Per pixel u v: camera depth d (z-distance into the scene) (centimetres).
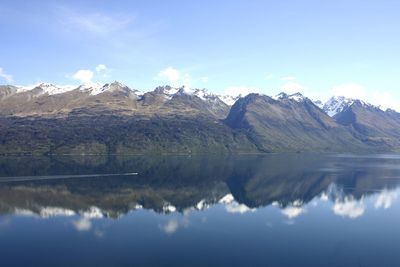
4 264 10538
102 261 10775
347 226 14188
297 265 10550
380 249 11812
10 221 14612
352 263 10731
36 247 11800
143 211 16388
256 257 11075
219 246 11950
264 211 16500
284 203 18162
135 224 14325
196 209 16838
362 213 16188
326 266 10500
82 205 17312
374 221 14900
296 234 13212
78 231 13425
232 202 18362
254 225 14250
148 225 14188
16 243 12169
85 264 10575
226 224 14375
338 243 12294
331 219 15175
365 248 11888
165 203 17988
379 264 10681
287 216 15638
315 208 17100
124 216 15525
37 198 18488
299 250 11675
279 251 11594
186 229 13725
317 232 13425
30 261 10744
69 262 10681
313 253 11419
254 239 12625
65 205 17250
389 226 14212
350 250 11694
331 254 11356
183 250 11619
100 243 12194
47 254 11238
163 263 10631
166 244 12106
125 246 11906
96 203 17750
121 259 10900
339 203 18162
